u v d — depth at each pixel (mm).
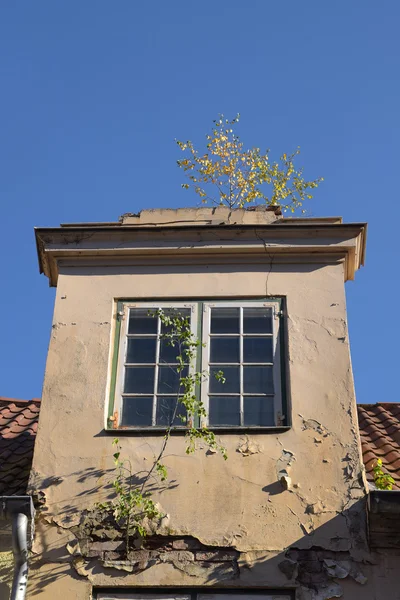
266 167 16547
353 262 9305
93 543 7469
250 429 7941
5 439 9594
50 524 7590
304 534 7395
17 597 7109
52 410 8242
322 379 8281
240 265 9117
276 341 8602
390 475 8336
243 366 8484
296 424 8000
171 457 7848
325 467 7734
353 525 7422
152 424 8203
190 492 7641
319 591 7129
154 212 9617
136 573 7301
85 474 7820
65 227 9461
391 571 7207
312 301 8805
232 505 7559
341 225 9102
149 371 8531
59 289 9070
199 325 8742
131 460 7852
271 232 9156
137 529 7473
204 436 7871
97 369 8500
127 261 9242
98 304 8938
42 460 7934
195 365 8508
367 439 9492
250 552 7324
